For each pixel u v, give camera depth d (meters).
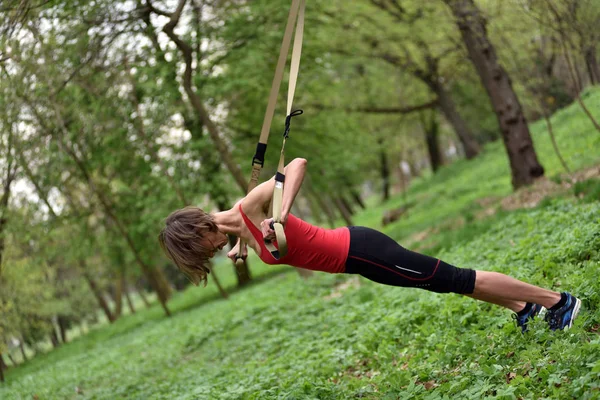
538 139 21.28
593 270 4.61
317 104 21.69
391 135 31.42
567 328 3.82
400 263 3.96
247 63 15.98
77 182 19.53
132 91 15.09
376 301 7.98
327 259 3.94
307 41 17.17
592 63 11.91
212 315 15.20
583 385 3.07
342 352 6.15
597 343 3.41
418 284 4.03
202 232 3.96
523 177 13.88
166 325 17.88
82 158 16.39
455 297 5.96
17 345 27.12
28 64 9.95
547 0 9.41
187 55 13.77
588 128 17.33
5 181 13.69
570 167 13.48
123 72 14.15
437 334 5.17
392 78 27.33
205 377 7.42
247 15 15.27
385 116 31.00
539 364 3.59
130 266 23.66
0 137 11.52
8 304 22.06
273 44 16.33
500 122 14.07
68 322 33.97
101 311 55.78
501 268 6.29
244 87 16.50
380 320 6.91
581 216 6.66
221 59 15.84
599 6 9.60
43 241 19.30
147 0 12.45
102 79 13.78
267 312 11.72
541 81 11.52
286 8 15.34
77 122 14.47
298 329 8.75
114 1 11.74
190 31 14.13
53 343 31.36
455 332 5.07
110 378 10.69
